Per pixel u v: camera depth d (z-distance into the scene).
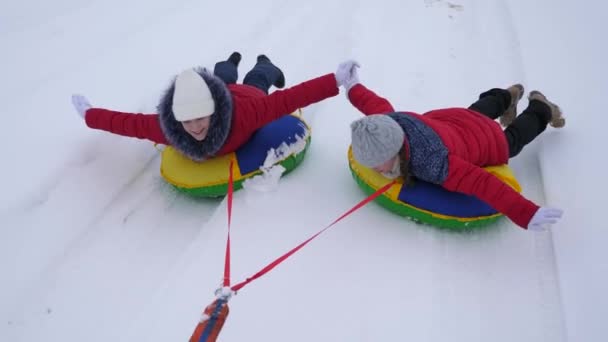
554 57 3.54
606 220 2.24
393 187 2.33
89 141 2.82
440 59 3.92
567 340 1.85
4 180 2.53
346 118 3.21
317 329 1.96
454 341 1.93
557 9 4.26
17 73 3.49
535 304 2.06
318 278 2.15
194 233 2.49
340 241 2.32
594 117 2.87
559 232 2.25
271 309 2.02
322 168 2.78
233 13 4.63
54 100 3.17
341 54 3.95
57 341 2.00
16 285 2.14
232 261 2.21
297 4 4.86
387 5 4.87
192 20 4.44
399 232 2.38
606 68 3.27
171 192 2.72
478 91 3.52
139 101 3.21
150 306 2.04
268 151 2.54
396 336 1.94
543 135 2.85
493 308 2.04
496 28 4.30
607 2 4.16
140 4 4.73
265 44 4.13
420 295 2.09
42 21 4.29
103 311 2.10
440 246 2.31
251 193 2.56
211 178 2.47
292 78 3.69
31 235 2.31
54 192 2.51
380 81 3.60
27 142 2.79
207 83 2.20
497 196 2.05
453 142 2.21
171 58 3.78
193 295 2.07
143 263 2.33
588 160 2.57
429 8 4.80
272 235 2.34
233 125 2.35
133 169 2.78
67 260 2.31
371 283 2.13
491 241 2.34
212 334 1.51
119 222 2.51
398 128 2.08
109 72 3.52
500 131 2.42
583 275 2.04
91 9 4.58
